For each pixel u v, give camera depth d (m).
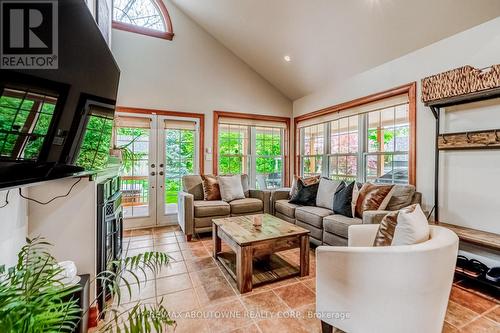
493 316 1.70
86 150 1.29
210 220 3.48
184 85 4.23
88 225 1.62
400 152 3.10
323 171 4.43
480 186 2.28
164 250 3.01
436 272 1.27
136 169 3.96
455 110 2.46
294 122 5.15
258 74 4.86
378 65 3.24
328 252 1.43
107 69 1.28
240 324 1.63
